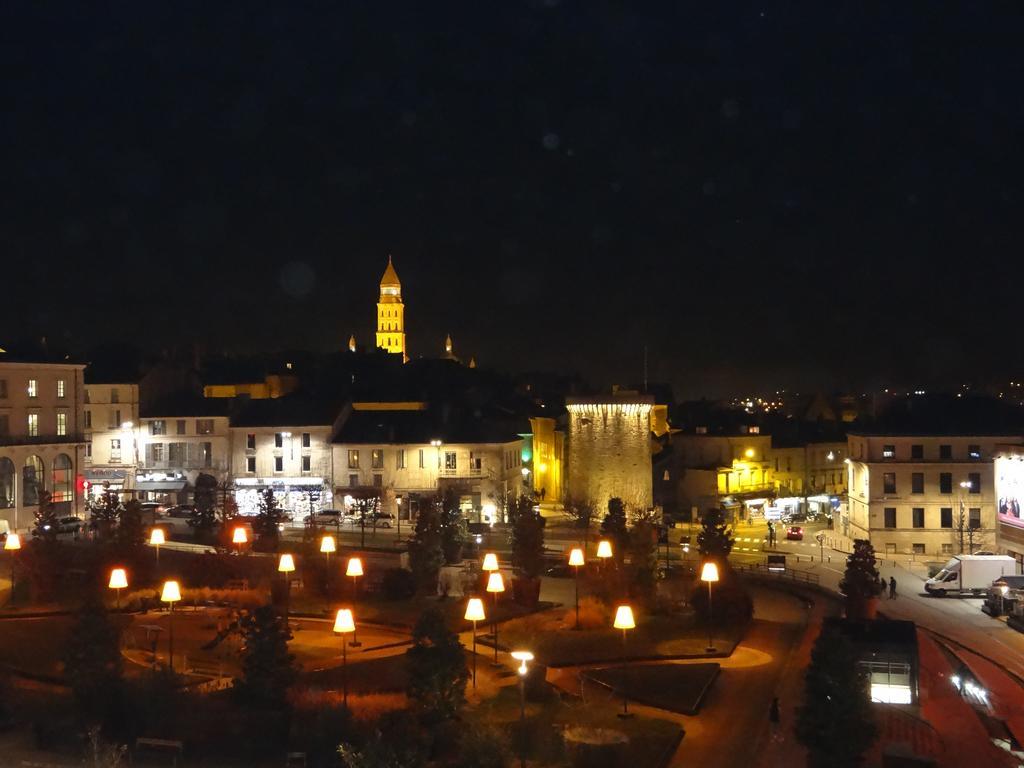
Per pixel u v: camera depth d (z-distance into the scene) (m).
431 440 101.44
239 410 106.88
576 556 57.56
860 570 59.22
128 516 65.94
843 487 131.12
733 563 83.81
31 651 48.56
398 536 87.62
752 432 122.62
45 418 93.56
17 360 92.31
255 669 39.12
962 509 89.25
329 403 106.81
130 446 105.62
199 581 63.34
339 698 39.62
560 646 52.75
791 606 66.94
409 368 132.88
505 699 42.22
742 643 55.50
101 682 38.69
